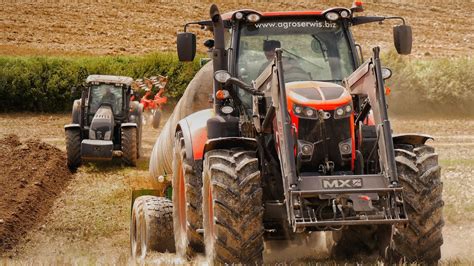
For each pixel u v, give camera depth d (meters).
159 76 75.88
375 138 21.84
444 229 31.11
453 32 128.25
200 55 90.12
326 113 20.97
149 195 30.34
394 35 24.31
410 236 21.56
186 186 23.69
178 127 26.09
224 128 23.03
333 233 25.16
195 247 23.84
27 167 51.31
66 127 54.84
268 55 24.50
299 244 24.88
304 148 20.95
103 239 35.94
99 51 106.44
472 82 86.19
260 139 22.64
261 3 131.38
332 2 135.00
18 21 117.00
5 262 25.86
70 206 42.69
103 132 55.03
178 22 121.38
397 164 21.64
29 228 38.00
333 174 21.14
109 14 123.00
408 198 21.42
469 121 81.69
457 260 22.81
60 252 33.12
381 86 21.05
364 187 20.45
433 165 21.89
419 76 85.75
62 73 87.31
